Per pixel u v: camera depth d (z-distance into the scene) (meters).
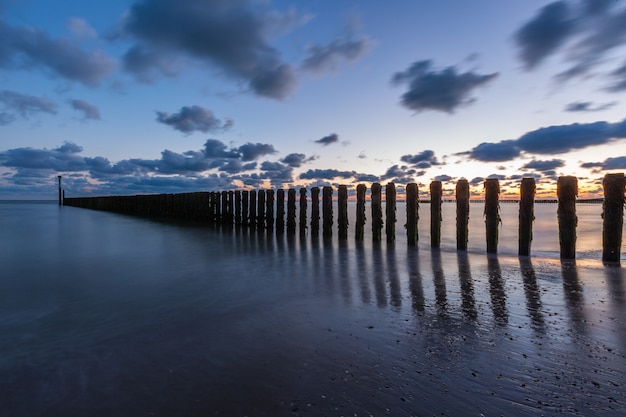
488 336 2.54
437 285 4.11
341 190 8.71
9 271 4.92
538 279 4.41
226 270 5.01
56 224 13.72
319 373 2.00
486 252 6.76
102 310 3.19
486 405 1.68
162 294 3.73
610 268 5.11
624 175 5.58
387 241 7.90
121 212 24.81
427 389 1.82
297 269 5.09
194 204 15.87
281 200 10.74
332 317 2.98
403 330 2.66
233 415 1.62
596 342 2.43
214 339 2.51
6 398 1.77
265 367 2.08
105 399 1.76
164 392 1.82
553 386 1.86
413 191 7.60
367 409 1.65
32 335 2.60
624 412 1.63
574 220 5.95
